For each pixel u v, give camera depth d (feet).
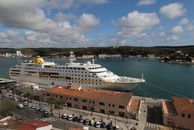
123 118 261.85
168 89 512.63
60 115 270.05
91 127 231.50
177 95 458.91
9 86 447.83
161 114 276.00
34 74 484.74
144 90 498.69
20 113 272.72
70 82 430.20
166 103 284.00
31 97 349.00
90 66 416.67
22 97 359.25
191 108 232.73
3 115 259.19
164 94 464.65
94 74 402.93
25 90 404.98
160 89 510.99
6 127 182.29
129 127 233.14
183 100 266.57
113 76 424.05
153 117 265.54
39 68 475.31
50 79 458.50
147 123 245.86
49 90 337.72
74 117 256.32
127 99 280.51
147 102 330.34
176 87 537.24
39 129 180.75
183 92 485.56
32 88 422.41
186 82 604.08
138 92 478.59
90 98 291.99
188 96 450.71
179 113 231.71
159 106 310.04
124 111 266.57
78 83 421.18
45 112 275.59
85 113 280.51
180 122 231.50
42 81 471.21
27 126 183.01
